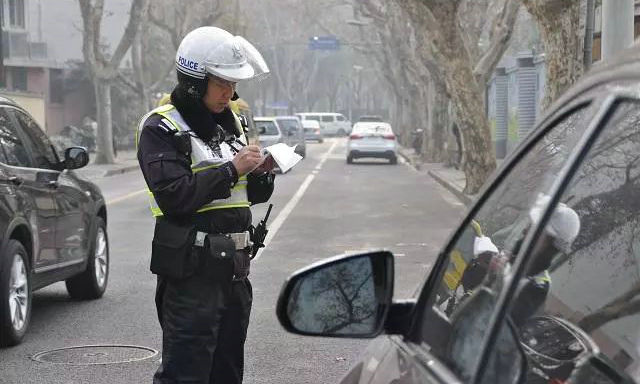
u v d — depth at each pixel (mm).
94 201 21047
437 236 33438
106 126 78750
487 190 6000
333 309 5887
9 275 16438
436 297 5910
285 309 5863
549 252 4883
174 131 8992
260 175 9578
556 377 4500
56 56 113750
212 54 9055
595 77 5012
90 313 19781
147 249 29500
